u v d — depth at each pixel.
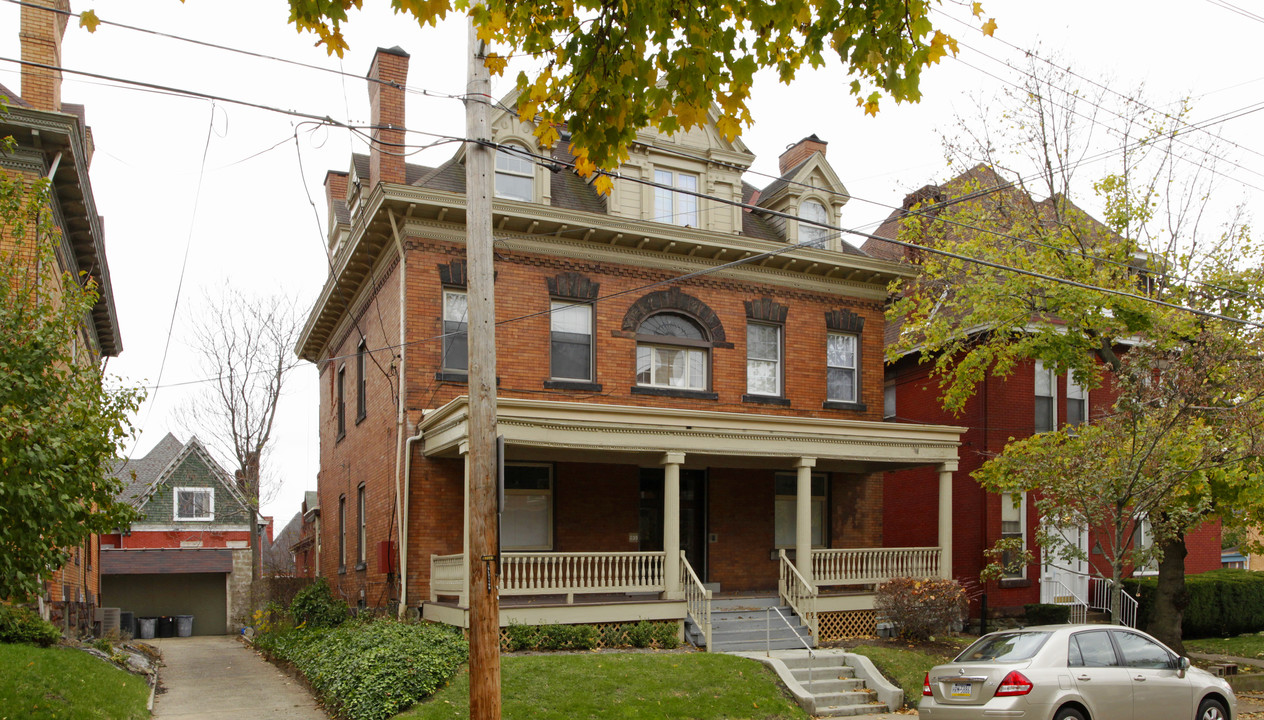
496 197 20.02
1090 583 24.17
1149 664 12.17
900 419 26.41
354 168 21.61
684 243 20.94
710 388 21.31
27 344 10.22
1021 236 18.94
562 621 16.67
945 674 11.79
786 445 19.03
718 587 20.94
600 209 21.38
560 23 7.10
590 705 13.06
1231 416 15.78
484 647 10.05
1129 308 17.28
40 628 14.50
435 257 19.19
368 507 21.61
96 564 28.02
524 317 19.62
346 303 24.62
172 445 46.53
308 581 27.28
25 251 15.48
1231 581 24.70
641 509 20.83
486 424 10.42
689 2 6.85
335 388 26.50
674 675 14.56
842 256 22.58
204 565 36.97
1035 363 24.36
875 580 19.83
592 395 20.02
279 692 15.79
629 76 7.04
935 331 20.14
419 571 18.30
